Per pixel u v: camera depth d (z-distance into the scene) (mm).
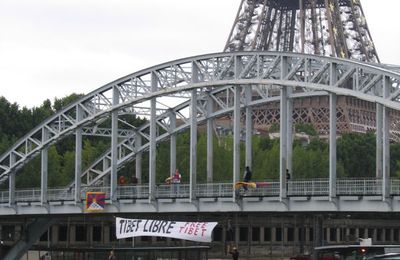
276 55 106062
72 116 150875
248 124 113312
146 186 120000
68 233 171375
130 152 148750
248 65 109125
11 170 141375
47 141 135625
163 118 133250
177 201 114938
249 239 183375
